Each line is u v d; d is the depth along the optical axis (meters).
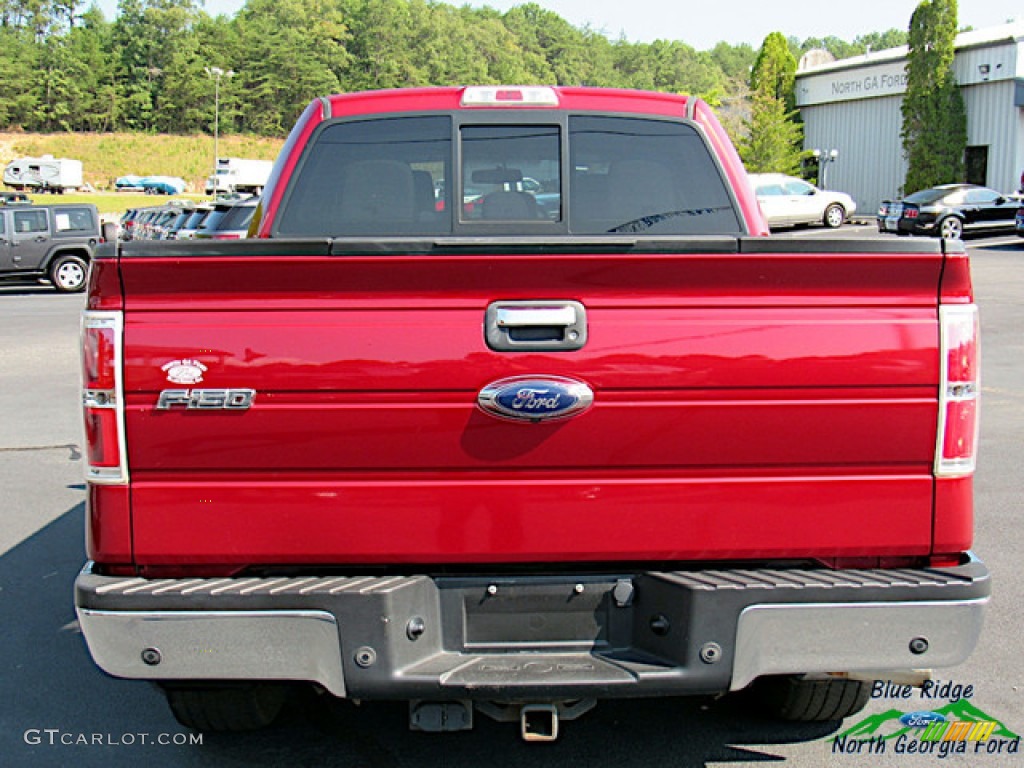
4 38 152.25
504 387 2.87
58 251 25.05
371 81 173.62
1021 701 4.14
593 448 2.89
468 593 2.98
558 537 2.93
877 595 2.85
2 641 4.91
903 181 44.16
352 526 2.92
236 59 160.00
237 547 2.92
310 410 2.88
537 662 2.94
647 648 2.99
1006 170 38.44
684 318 2.87
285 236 4.12
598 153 4.21
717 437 2.90
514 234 4.16
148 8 159.50
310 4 174.25
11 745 3.88
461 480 2.92
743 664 2.88
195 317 2.87
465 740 3.86
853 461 2.92
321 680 2.88
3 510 7.11
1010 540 6.05
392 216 4.17
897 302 2.90
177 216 26.05
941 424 2.92
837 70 46.81
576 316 2.86
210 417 2.88
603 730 3.92
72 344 15.44
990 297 17.97
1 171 125.25
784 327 2.88
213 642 2.86
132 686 4.43
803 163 49.12
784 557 2.98
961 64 39.84
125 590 2.85
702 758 3.69
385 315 2.87
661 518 2.93
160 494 2.91
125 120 156.75
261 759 3.74
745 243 2.83
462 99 4.20
